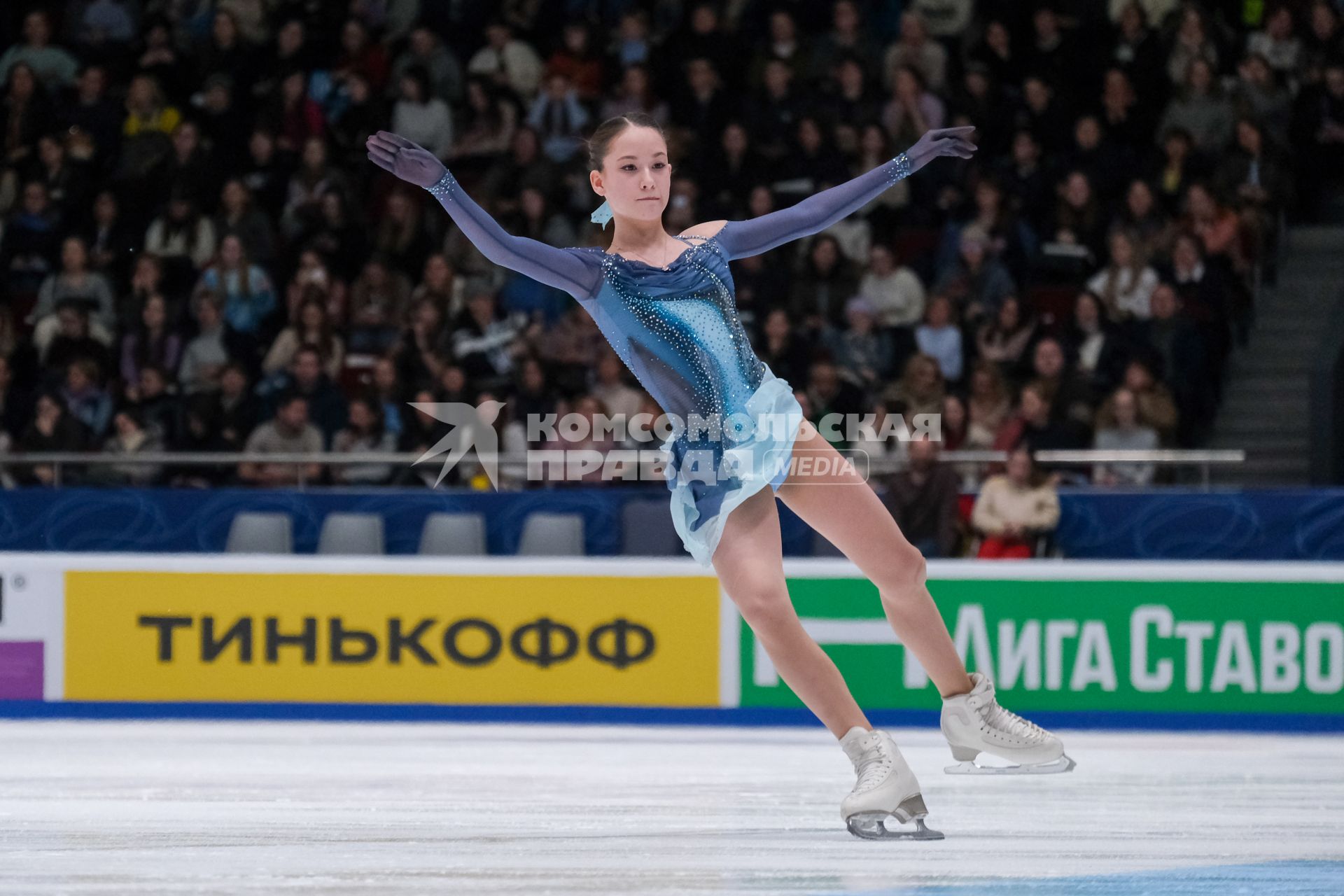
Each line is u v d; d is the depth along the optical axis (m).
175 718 24.86
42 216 40.69
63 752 20.42
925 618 15.52
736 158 39.66
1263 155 39.03
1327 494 28.73
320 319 36.69
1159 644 23.88
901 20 41.78
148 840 13.73
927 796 16.27
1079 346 35.88
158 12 43.84
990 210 38.34
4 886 11.96
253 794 16.45
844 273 37.16
